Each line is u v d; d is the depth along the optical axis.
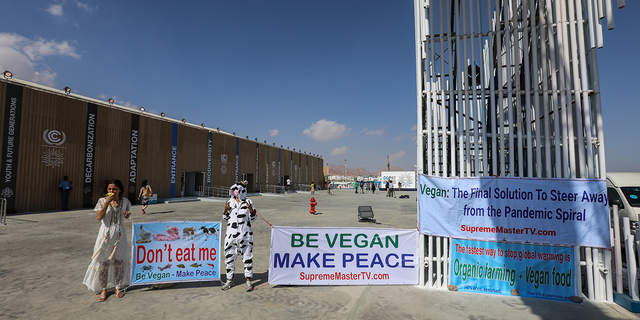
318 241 4.91
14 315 3.55
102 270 4.05
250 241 4.62
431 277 4.82
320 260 4.89
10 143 13.88
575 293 4.44
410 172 50.69
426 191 4.96
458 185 4.89
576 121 4.80
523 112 6.05
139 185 19.91
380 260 4.95
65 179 15.63
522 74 5.99
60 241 7.68
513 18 4.96
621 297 4.18
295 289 4.62
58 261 5.88
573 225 4.54
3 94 13.72
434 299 4.31
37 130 14.82
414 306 4.03
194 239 4.73
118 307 3.84
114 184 4.18
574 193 4.57
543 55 4.89
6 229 9.47
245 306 3.93
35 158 14.71
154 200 20.17
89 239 7.93
